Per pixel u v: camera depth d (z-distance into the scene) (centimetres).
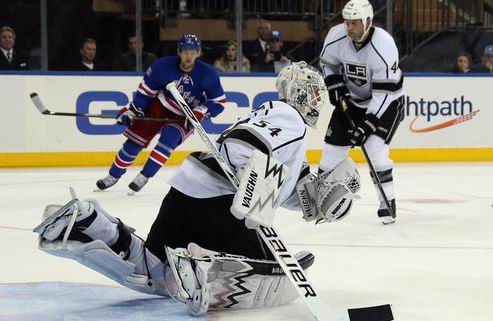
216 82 1697
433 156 2398
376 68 1318
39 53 2334
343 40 1344
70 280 880
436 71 2628
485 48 2514
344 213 760
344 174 759
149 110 1709
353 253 1077
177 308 745
